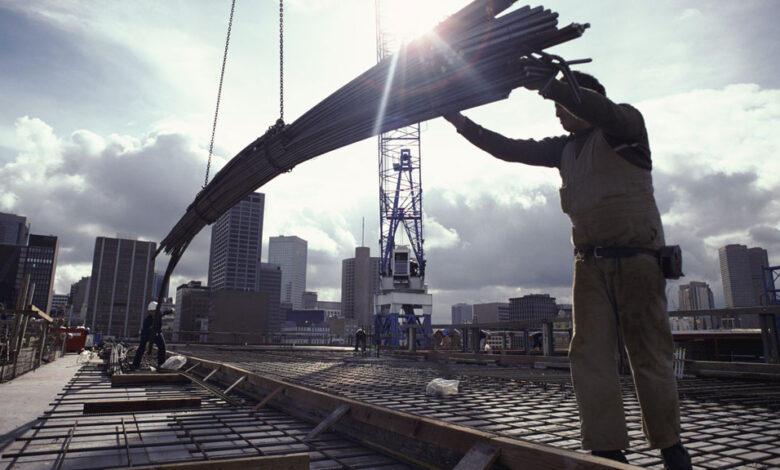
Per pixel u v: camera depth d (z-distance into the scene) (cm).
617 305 194
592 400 194
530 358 1019
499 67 255
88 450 319
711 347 1580
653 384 183
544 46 226
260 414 465
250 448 328
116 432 375
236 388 657
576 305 206
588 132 211
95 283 19888
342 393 509
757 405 465
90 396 605
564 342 1402
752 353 1520
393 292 3841
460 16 288
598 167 198
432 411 396
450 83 296
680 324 1870
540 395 511
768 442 311
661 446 181
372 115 386
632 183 193
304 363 1058
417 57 324
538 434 312
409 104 334
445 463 273
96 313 19675
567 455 200
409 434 300
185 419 434
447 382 507
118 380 726
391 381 642
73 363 1355
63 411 480
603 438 190
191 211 804
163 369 944
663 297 190
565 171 215
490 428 328
